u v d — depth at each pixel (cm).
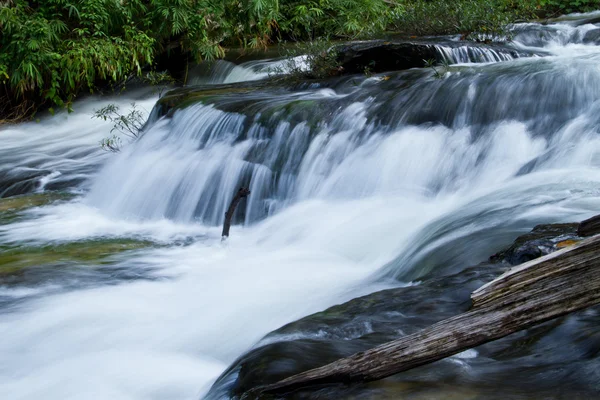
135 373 352
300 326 281
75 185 805
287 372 234
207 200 696
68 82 1183
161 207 716
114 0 1160
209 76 1248
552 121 607
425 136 643
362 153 658
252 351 270
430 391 202
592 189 457
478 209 463
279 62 1162
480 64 802
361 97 714
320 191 656
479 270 313
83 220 686
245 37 1315
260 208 674
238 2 1291
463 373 212
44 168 874
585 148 547
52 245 602
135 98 1248
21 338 409
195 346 387
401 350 205
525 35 1009
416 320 273
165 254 575
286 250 550
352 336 268
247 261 531
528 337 232
